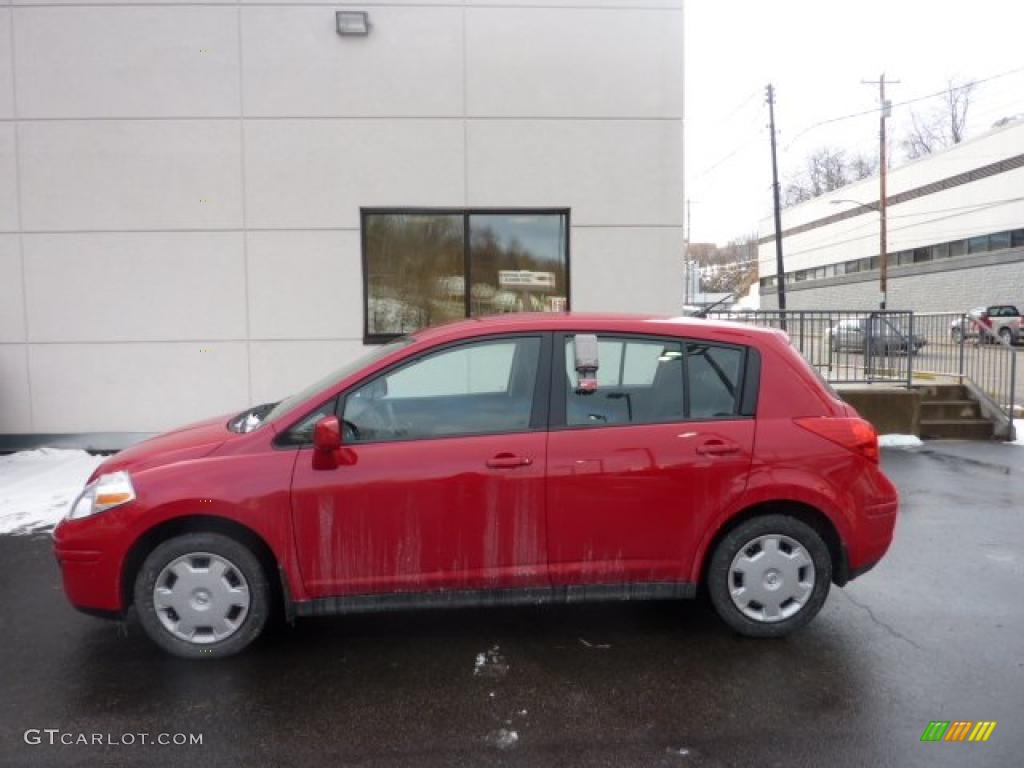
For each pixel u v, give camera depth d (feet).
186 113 27.17
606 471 12.26
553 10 27.68
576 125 28.02
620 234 28.37
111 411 27.76
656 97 28.09
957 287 128.57
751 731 10.16
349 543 11.94
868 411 32.30
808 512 12.91
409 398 12.54
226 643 12.02
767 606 12.75
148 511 11.69
